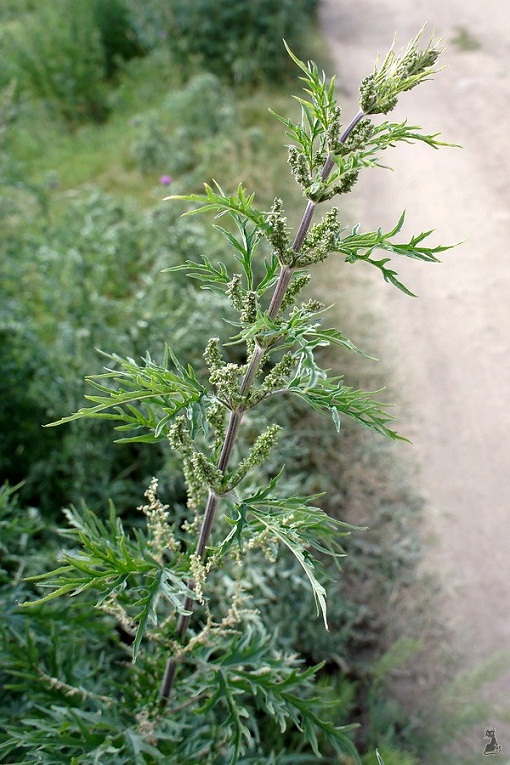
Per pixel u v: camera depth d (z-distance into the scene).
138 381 1.69
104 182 8.14
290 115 9.67
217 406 1.91
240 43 10.63
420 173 8.73
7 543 3.21
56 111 9.95
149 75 11.01
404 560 4.25
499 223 7.80
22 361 4.51
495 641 4.06
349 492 4.68
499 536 4.69
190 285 5.06
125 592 2.25
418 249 1.61
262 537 1.94
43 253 5.41
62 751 2.47
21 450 4.31
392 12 13.78
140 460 4.35
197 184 7.76
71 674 2.45
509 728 3.51
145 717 2.22
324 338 1.61
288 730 3.28
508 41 11.98
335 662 3.79
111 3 11.31
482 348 6.18
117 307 5.09
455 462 5.19
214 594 3.26
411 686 3.74
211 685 2.15
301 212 7.37
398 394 5.63
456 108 10.10
